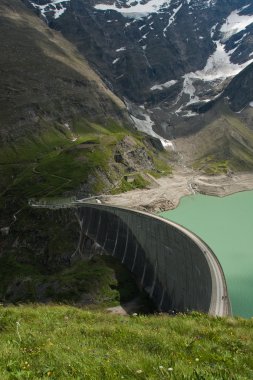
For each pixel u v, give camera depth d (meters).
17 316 31.09
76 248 187.00
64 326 28.20
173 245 101.06
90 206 185.25
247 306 113.00
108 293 127.62
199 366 16.41
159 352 19.81
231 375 14.98
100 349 20.55
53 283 139.88
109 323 29.72
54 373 16.45
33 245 197.50
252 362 17.58
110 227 160.38
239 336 23.52
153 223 116.56
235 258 166.62
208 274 70.25
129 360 17.17
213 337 22.88
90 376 15.62
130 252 139.12
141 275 127.50
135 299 123.38
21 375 16.25
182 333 24.48
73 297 129.62
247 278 138.25
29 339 23.16
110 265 142.25
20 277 167.38
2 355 19.45
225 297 58.72
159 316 30.64
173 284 101.00
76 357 17.92
